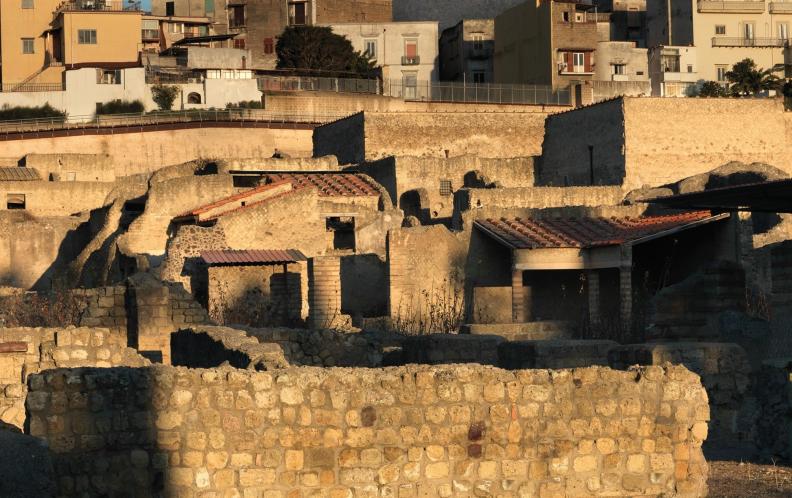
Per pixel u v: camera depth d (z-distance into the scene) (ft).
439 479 77.46
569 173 351.05
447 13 625.41
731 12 593.42
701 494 80.69
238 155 459.73
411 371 77.92
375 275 243.60
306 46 563.48
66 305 161.38
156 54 570.87
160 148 457.27
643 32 620.49
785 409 93.61
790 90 545.85
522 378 79.05
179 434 74.84
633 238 215.72
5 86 561.84
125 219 311.68
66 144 453.17
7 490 69.72
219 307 218.79
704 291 154.40
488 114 377.91
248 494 75.31
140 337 153.69
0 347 105.09
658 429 80.38
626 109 335.26
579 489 79.15
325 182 305.94
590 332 173.58
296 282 230.27
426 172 328.70
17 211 338.34
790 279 143.23
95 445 74.02
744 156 342.03
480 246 237.45
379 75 548.72
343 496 76.28
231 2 627.87
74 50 576.20
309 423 76.23
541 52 535.19
